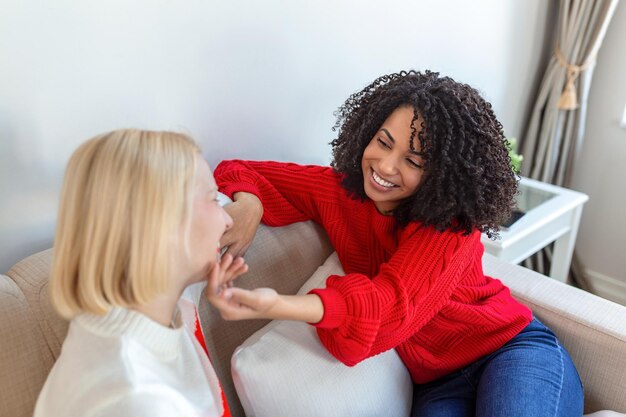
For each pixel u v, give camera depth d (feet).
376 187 3.51
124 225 2.10
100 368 2.14
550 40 7.46
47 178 3.37
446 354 3.91
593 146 7.75
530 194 6.45
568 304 4.27
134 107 3.63
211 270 2.49
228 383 3.45
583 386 4.20
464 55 6.19
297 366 3.25
